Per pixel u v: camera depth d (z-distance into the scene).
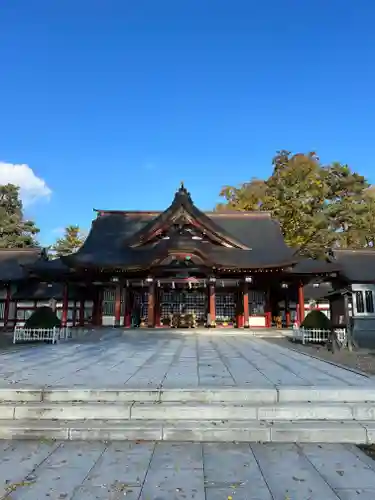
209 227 29.89
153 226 30.03
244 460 5.36
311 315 20.98
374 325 25.09
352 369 10.32
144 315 31.91
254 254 30.41
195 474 4.91
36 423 6.42
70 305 35.00
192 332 26.19
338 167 51.19
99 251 32.38
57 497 4.33
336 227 50.12
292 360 12.59
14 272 36.47
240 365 11.27
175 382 8.15
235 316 30.95
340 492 4.47
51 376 9.10
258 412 6.60
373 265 32.91
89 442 6.00
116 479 4.77
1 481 4.73
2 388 7.40
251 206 50.06
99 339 23.08
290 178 47.75
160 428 6.16
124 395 7.18
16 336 21.05
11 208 69.81
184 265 27.33
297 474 4.93
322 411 6.62
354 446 5.91
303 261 29.34
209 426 6.24
